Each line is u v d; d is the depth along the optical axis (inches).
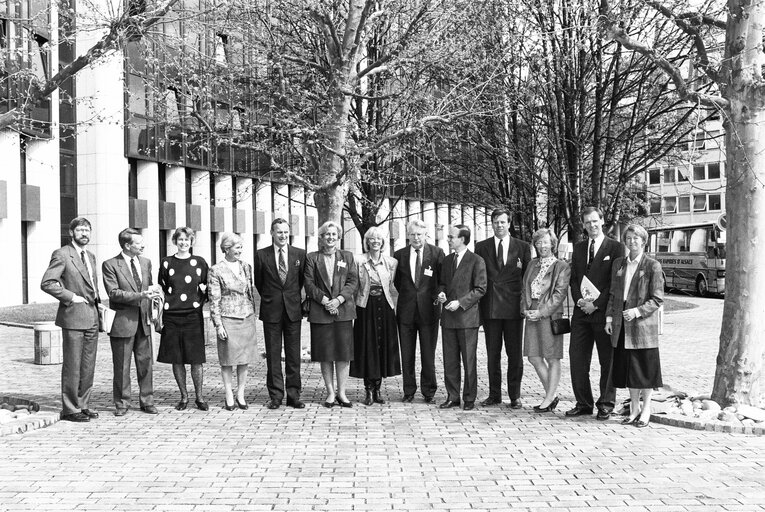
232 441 309.4
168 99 542.0
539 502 226.4
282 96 531.8
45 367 548.4
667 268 1581.0
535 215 773.3
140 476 256.7
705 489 238.5
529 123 663.8
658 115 622.5
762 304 354.0
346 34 532.4
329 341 381.4
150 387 377.4
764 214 351.9
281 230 389.7
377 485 245.0
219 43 548.7
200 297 383.6
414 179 697.0
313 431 328.8
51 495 235.5
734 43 357.1
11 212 1089.4
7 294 1086.4
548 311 366.9
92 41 1131.3
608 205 691.4
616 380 339.0
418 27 550.0
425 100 593.3
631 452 287.9
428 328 403.9
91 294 363.3
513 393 387.5
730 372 355.6
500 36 574.6
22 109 397.4
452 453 287.6
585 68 604.7
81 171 1211.2
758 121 352.5
